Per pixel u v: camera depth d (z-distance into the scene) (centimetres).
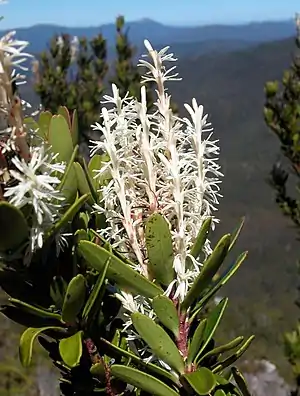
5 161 18
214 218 21
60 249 21
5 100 18
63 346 19
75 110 23
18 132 18
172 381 21
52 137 21
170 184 20
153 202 20
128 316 21
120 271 20
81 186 21
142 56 20
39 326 21
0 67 17
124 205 20
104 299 22
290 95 90
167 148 20
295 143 90
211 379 19
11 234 18
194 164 21
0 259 20
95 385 22
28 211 18
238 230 22
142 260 20
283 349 94
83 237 21
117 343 22
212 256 19
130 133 20
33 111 20
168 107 20
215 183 21
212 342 23
